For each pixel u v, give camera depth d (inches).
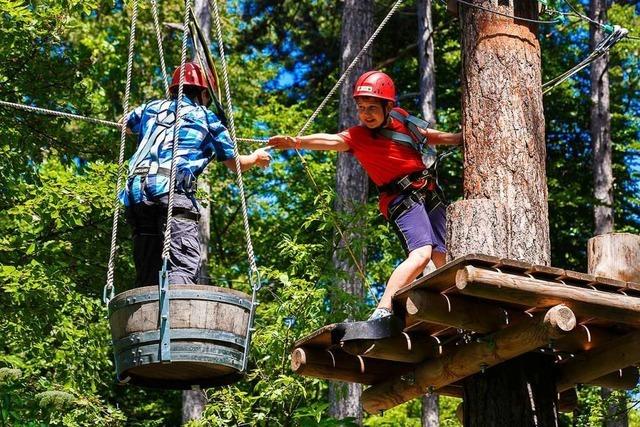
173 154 242.4
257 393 533.3
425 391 293.7
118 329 243.3
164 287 237.8
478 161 289.0
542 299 248.5
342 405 597.3
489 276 240.1
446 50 1000.9
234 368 244.7
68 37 748.6
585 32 989.8
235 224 942.4
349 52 683.4
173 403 869.2
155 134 260.4
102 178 526.6
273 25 1038.4
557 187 948.0
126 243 568.1
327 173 871.1
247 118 895.1
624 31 350.9
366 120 287.6
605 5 894.4
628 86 997.2
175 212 254.4
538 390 282.0
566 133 1002.1
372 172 291.1
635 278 280.5
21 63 547.2
